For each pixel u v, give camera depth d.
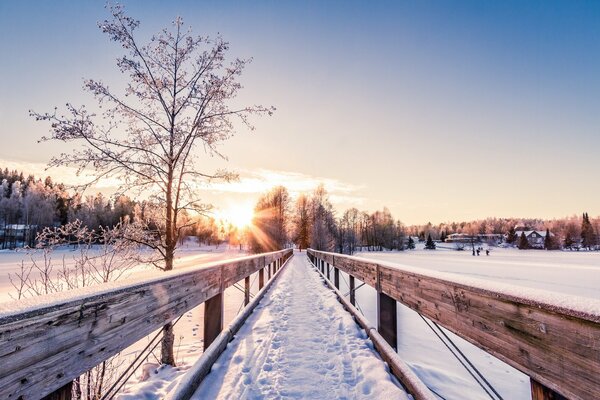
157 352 5.67
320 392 2.47
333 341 3.64
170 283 2.20
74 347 1.29
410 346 5.27
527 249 97.75
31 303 1.15
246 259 5.20
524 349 1.27
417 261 39.88
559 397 1.17
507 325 1.38
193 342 6.93
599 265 32.72
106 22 5.82
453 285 1.84
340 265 6.78
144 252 6.09
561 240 103.06
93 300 1.40
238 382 2.60
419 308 2.34
